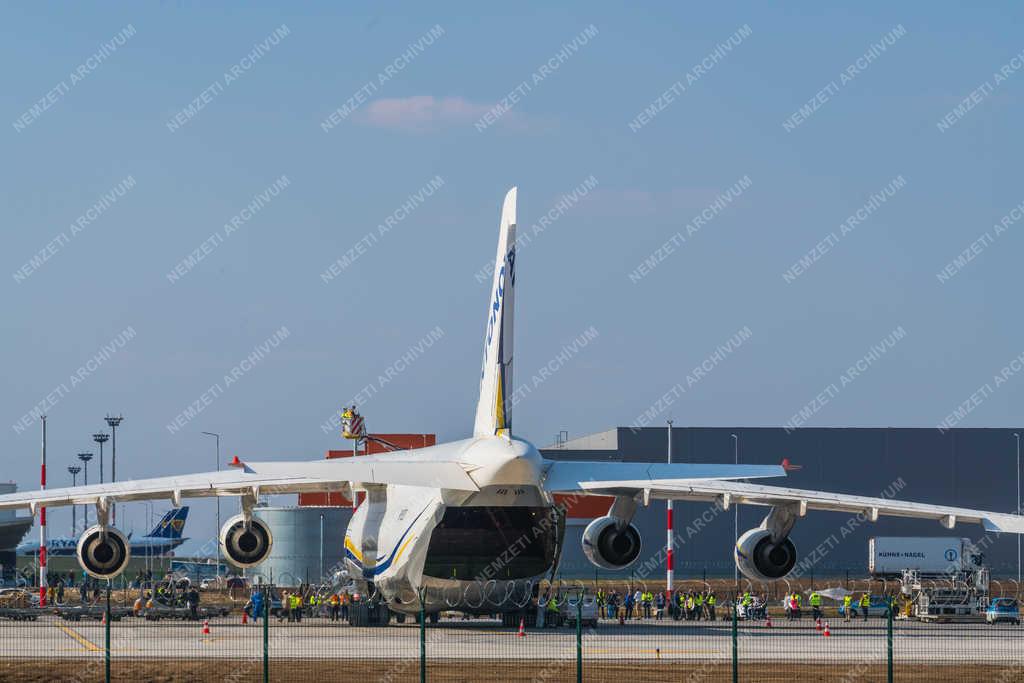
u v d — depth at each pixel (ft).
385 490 293.84
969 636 284.20
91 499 258.98
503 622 287.48
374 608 295.89
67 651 229.86
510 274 241.35
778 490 273.54
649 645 242.17
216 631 285.02
